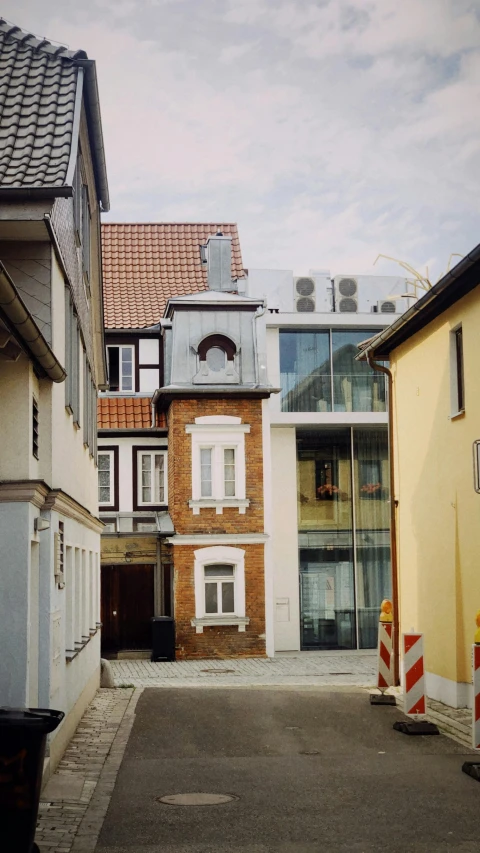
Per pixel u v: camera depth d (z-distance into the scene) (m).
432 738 12.77
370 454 33.22
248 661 29.64
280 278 34.16
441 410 16.86
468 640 15.62
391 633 16.02
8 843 6.85
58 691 11.45
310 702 16.48
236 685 21.17
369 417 32.56
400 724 13.35
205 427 31.23
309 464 32.97
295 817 8.68
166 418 32.78
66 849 7.73
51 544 10.85
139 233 38.88
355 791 9.67
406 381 18.86
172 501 31.52
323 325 32.94
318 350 33.03
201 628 30.48
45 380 11.17
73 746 12.59
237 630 30.69
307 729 13.66
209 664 28.77
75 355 14.66
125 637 31.14
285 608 32.19
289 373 32.75
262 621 30.84
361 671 26.00
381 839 7.89
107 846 7.82
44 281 11.45
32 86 12.95
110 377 33.50
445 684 16.38
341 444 33.16
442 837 7.92
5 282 7.70
